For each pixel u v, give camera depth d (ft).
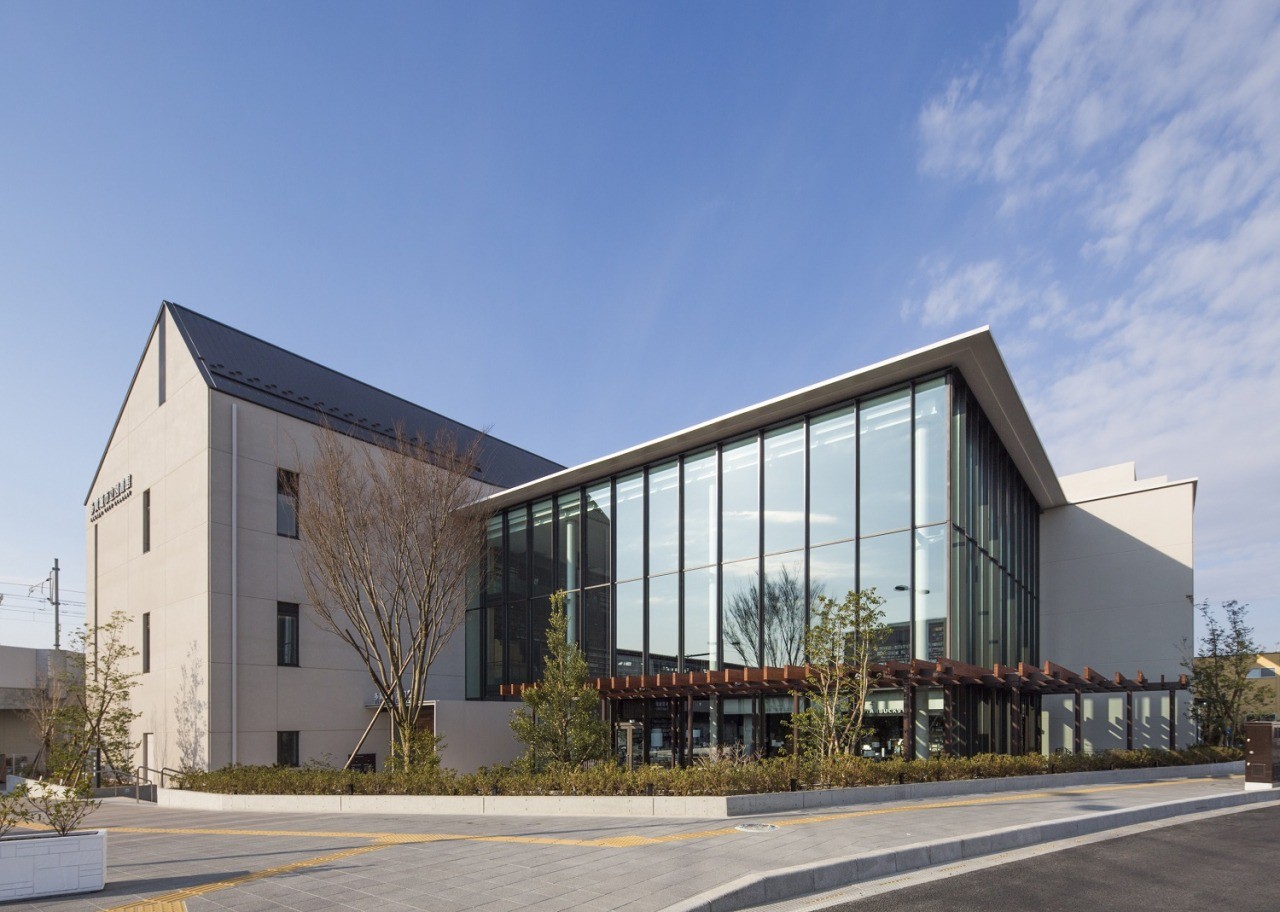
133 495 84.58
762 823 34.99
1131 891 24.94
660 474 73.05
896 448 58.18
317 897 23.81
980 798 45.19
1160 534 84.38
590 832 34.37
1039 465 78.79
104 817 53.62
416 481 66.08
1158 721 81.41
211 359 75.77
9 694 112.88
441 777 51.83
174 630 72.13
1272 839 33.86
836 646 51.03
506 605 84.89
